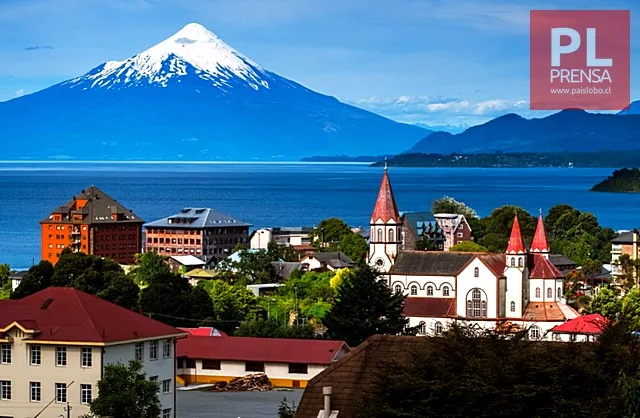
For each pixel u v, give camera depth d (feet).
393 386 257.75
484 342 267.59
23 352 503.61
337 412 264.31
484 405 252.83
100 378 495.00
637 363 262.06
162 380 527.81
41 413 501.15
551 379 255.70
